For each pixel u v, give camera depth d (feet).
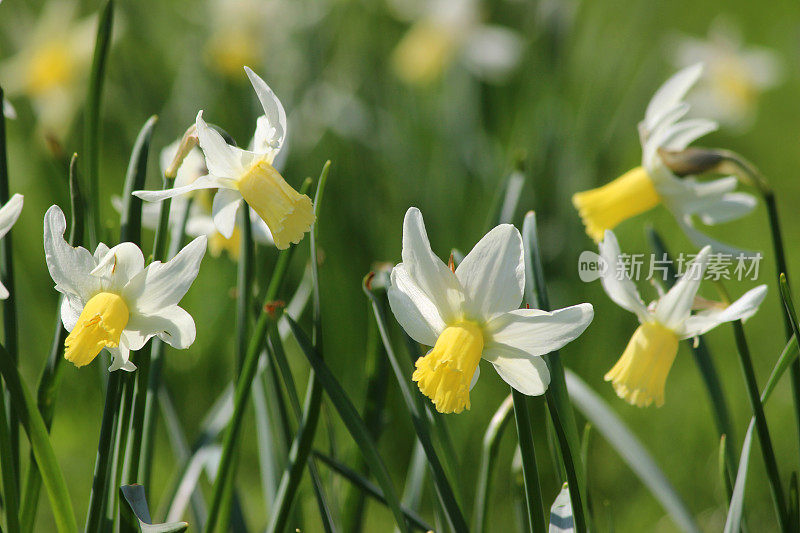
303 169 8.50
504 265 4.08
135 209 4.25
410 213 4.07
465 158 8.24
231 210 4.14
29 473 4.27
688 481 6.94
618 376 4.21
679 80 4.50
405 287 4.12
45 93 8.86
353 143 8.53
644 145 4.51
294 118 8.60
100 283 4.11
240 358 4.38
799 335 4.17
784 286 4.18
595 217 4.52
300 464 4.30
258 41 8.83
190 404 7.47
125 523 4.23
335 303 7.73
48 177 8.03
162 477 6.94
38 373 7.38
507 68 8.63
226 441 4.31
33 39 8.91
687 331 4.20
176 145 4.44
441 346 4.08
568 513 4.22
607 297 7.48
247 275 4.36
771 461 4.23
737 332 4.22
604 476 6.88
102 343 4.08
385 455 7.02
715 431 7.22
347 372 7.50
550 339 4.09
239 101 8.79
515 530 6.50
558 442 4.15
